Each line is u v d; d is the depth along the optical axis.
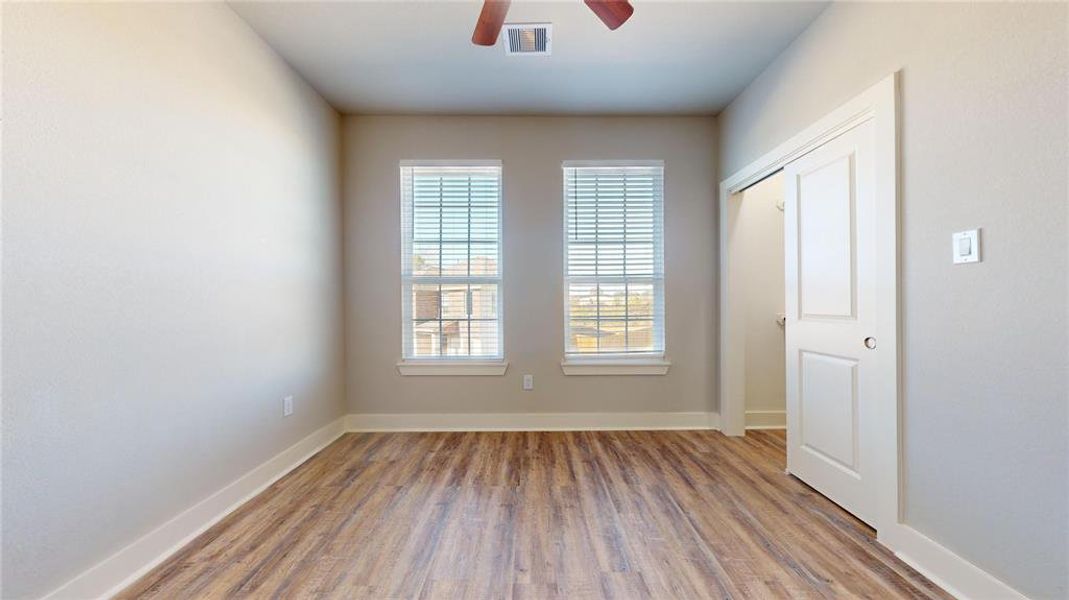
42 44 1.36
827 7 2.21
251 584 1.61
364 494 2.36
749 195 3.59
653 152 3.58
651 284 3.62
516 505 2.22
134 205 1.67
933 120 1.63
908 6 1.73
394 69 2.81
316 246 3.09
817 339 2.34
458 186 3.59
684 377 3.60
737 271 3.42
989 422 1.44
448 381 3.58
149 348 1.73
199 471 1.99
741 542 1.88
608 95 3.20
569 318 3.61
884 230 1.83
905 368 1.77
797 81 2.47
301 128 2.90
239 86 2.28
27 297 1.32
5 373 1.27
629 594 1.55
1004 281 1.38
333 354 3.35
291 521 2.07
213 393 2.08
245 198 2.33
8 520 1.27
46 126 1.37
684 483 2.49
